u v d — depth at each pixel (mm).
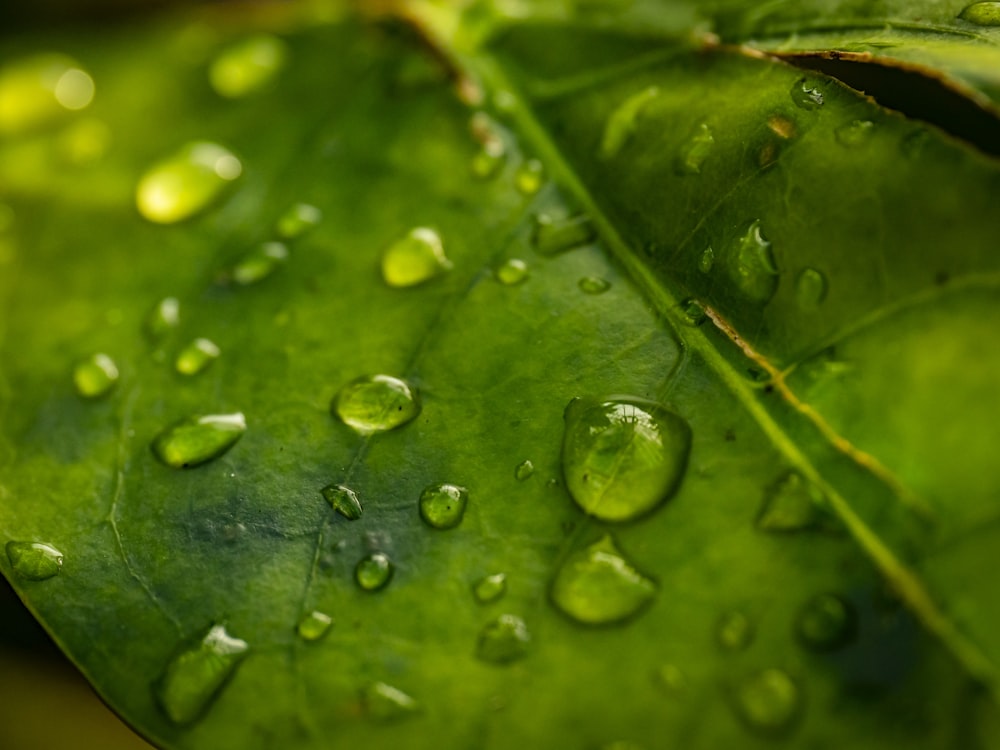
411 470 82
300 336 88
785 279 81
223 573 80
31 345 92
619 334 83
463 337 85
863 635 74
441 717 76
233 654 78
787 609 75
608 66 93
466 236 90
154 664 78
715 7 92
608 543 78
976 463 75
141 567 80
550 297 86
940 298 77
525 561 78
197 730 76
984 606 74
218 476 83
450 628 77
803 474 78
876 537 76
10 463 86
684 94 88
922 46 83
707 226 84
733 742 74
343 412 84
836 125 81
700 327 82
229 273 93
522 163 93
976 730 72
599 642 76
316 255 92
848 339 79
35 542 82
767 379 80
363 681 77
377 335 87
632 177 88
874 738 73
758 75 86
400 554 79
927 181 78
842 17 88
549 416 82
